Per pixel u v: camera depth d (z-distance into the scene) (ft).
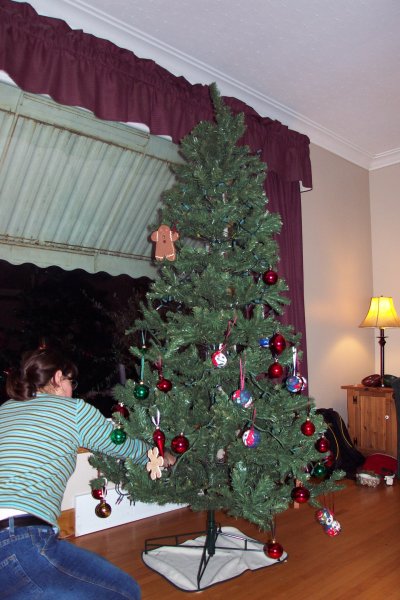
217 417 5.91
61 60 7.60
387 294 14.76
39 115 7.73
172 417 6.07
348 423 12.95
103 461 6.74
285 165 11.25
